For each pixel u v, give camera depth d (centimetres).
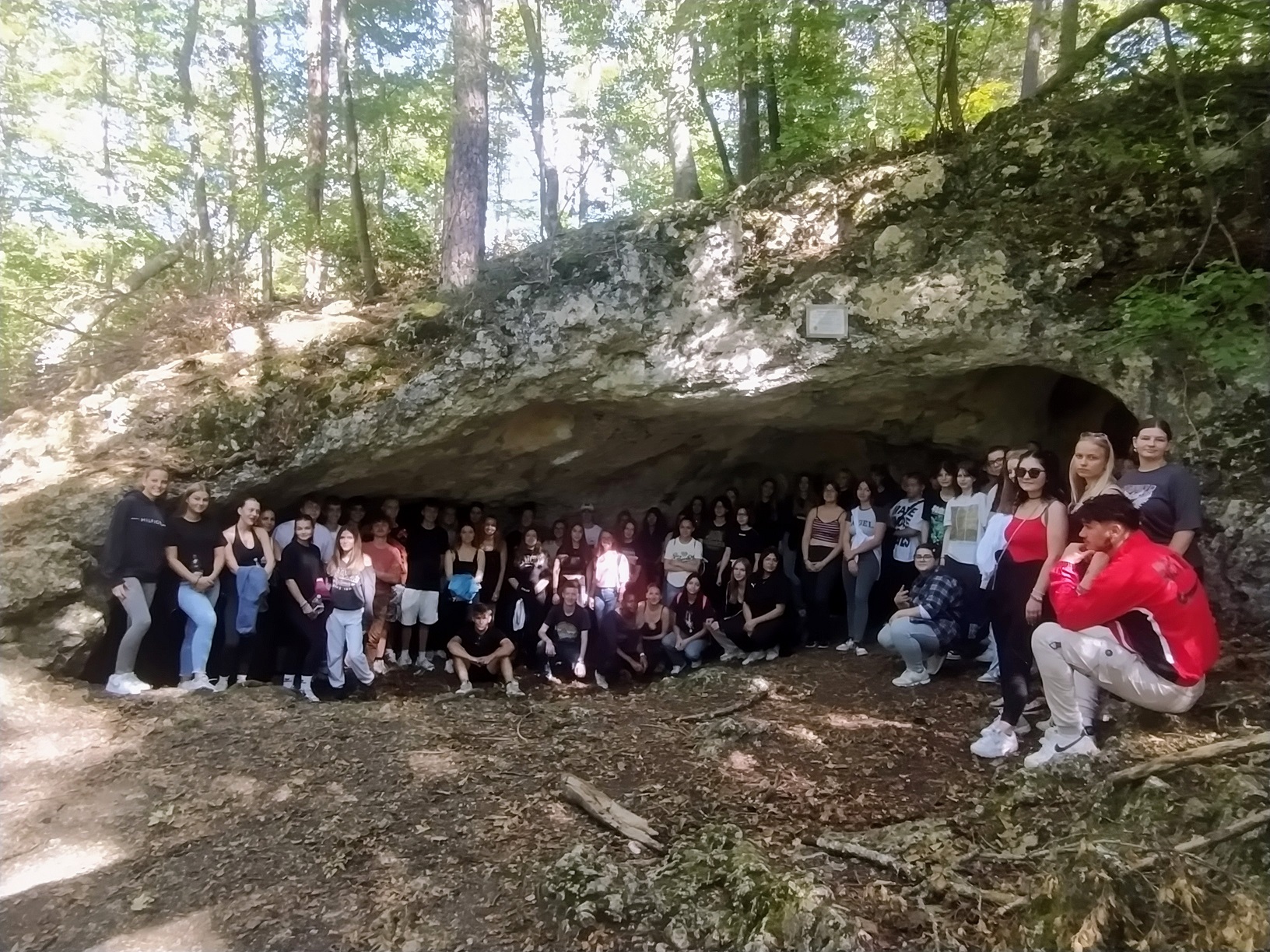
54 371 873
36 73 917
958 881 312
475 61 766
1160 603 356
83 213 925
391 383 720
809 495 838
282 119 1152
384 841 390
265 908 346
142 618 596
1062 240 602
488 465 816
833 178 706
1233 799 304
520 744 497
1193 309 470
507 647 720
